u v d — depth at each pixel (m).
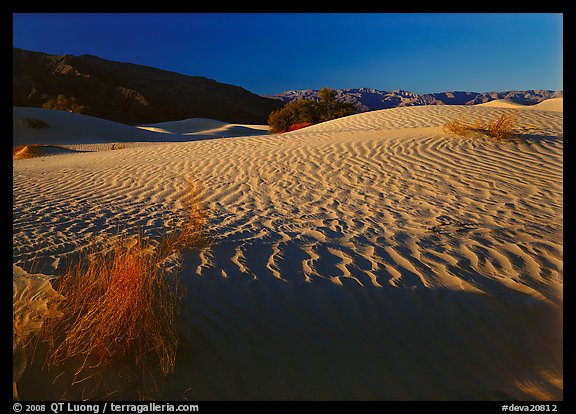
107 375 2.81
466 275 4.57
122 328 3.06
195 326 3.48
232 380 2.91
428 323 3.66
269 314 3.75
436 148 10.93
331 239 5.82
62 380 2.71
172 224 6.75
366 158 10.67
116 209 7.77
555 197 7.51
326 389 2.87
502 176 8.80
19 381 2.60
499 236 5.74
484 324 3.65
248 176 10.08
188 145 16.02
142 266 3.57
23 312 3.25
